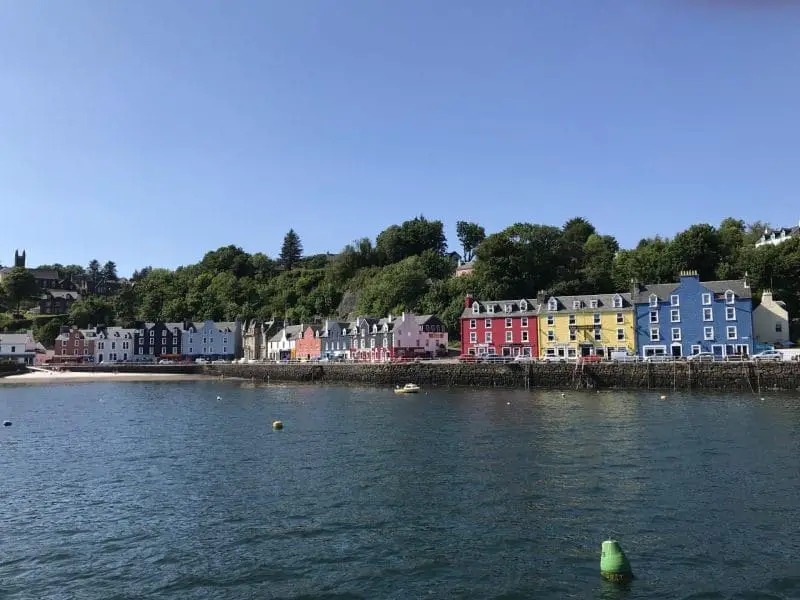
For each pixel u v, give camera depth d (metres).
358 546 23.45
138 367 146.12
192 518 27.08
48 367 149.25
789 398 64.19
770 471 32.44
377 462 36.66
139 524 26.44
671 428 45.97
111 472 35.91
